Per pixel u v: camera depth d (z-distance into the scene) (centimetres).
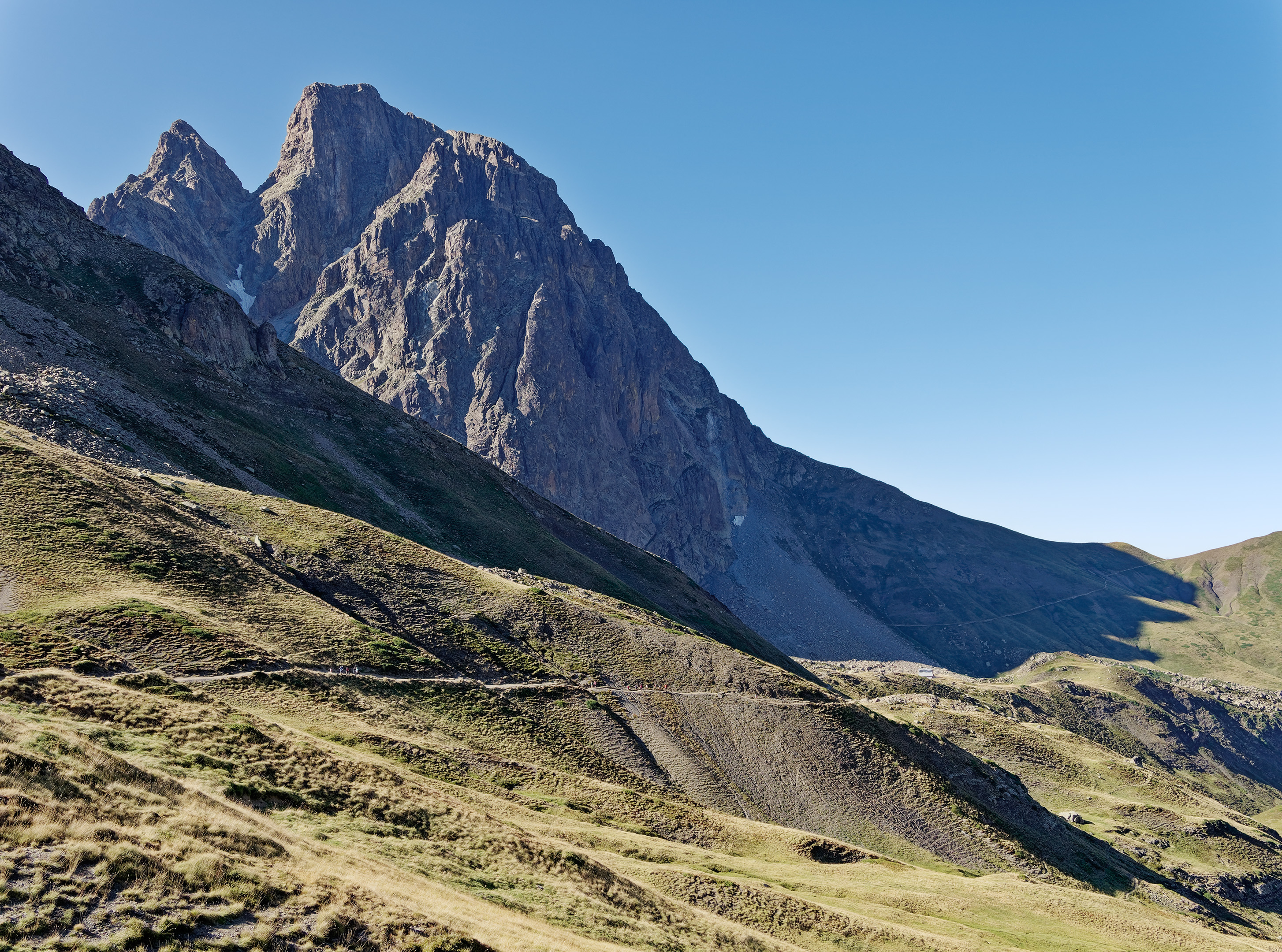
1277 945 9688
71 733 3556
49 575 6900
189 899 2506
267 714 6106
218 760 3997
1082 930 7600
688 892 5394
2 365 12106
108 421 12256
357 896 2873
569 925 3706
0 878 2270
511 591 11744
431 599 10588
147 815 2875
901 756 11038
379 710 7231
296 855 3091
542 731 8531
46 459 8838
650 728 9719
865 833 9456
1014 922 7319
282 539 10394
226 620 7506
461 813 4688
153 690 5569
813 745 10519
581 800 7088
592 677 10388
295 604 8594
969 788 11488
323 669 7581
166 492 10281
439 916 2966
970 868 9519
